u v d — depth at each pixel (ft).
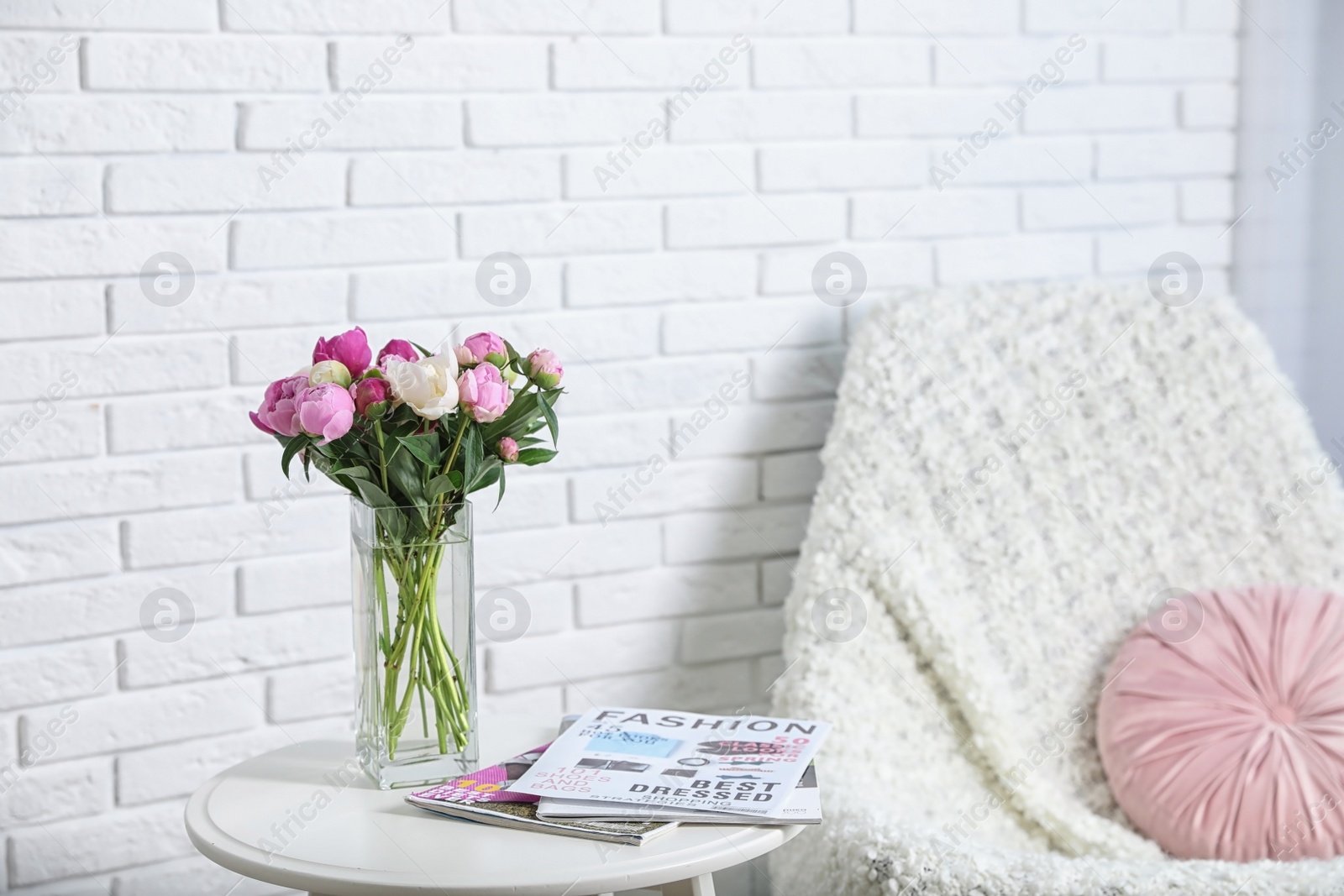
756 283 5.60
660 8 5.28
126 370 4.66
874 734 5.05
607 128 5.25
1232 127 6.36
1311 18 6.00
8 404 4.51
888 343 5.45
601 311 5.34
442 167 5.00
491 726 4.36
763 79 5.49
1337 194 5.95
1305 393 6.15
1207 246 6.39
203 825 3.54
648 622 5.57
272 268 4.81
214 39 4.62
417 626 3.68
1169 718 4.91
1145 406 5.62
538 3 5.08
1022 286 5.69
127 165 4.56
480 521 5.23
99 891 4.78
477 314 5.13
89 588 4.69
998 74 5.91
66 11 4.42
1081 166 6.12
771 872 4.93
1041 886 3.87
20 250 4.46
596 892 3.19
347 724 5.15
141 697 4.80
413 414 3.57
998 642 5.30
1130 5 6.10
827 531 5.30
